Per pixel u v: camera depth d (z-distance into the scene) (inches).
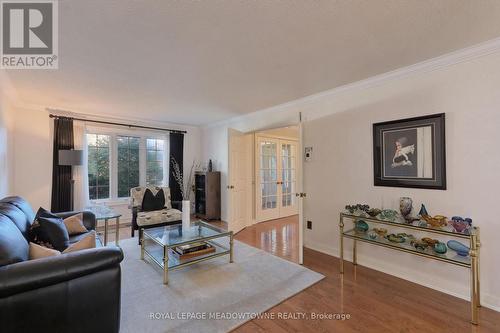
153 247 139.2
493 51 81.7
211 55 88.6
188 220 133.0
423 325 74.5
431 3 61.2
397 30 73.6
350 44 81.7
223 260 124.2
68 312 58.1
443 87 93.0
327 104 132.7
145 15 64.6
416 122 99.7
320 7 62.2
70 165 162.7
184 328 72.8
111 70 101.4
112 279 63.6
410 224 93.5
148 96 139.0
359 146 119.4
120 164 201.6
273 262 121.9
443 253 85.8
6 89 124.6
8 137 137.5
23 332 53.3
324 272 111.0
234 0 59.1
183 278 104.1
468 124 87.4
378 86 111.9
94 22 67.7
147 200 170.7
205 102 152.2
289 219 224.5
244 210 193.0
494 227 82.0
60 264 57.4
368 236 107.0
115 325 64.1
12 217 77.9
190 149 236.4
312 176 141.4
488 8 63.3
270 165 223.3
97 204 187.0
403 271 105.0
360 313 80.6
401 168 104.2
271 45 81.8
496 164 81.7
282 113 158.4
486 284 83.4
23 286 52.5
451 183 91.0
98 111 175.2
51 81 114.3
